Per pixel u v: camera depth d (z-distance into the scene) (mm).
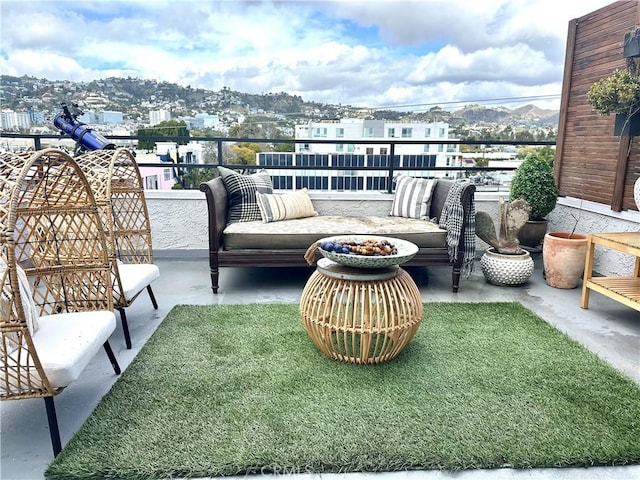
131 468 1506
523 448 1609
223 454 1571
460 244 3506
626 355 2426
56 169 2117
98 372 2223
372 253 2217
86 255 2363
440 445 1623
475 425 1745
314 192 4559
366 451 1589
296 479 1489
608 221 3607
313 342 2479
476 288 3646
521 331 2701
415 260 3568
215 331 2684
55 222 2404
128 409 1852
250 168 4625
